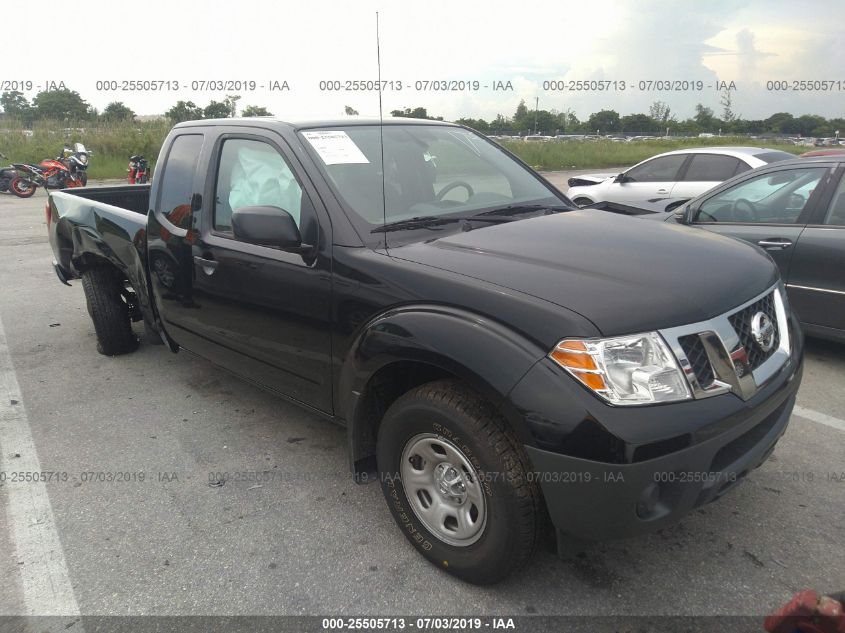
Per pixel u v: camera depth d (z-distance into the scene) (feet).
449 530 7.89
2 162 62.54
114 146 68.64
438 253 8.27
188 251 11.43
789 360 8.17
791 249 14.74
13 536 9.13
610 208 12.03
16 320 19.36
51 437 12.04
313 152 9.74
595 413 6.26
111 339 15.89
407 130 11.44
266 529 9.14
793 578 7.88
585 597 7.64
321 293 8.88
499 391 6.63
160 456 11.25
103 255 14.55
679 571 8.04
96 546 8.86
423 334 7.29
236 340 10.86
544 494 6.64
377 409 8.64
